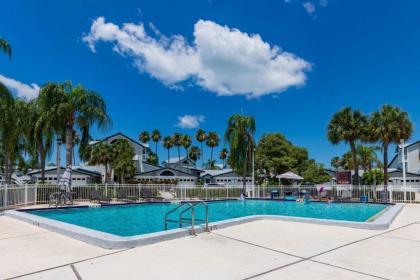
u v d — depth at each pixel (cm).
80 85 2325
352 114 3069
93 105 2320
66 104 2214
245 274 508
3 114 1806
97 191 2111
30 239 765
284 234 823
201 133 8662
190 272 516
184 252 638
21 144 2714
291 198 2625
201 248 671
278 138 4631
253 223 997
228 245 699
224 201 2491
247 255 620
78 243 720
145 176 5488
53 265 552
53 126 2247
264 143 4672
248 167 3180
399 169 5344
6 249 666
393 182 4834
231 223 946
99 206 1864
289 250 661
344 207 2117
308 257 608
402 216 1289
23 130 2356
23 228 920
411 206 1853
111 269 530
